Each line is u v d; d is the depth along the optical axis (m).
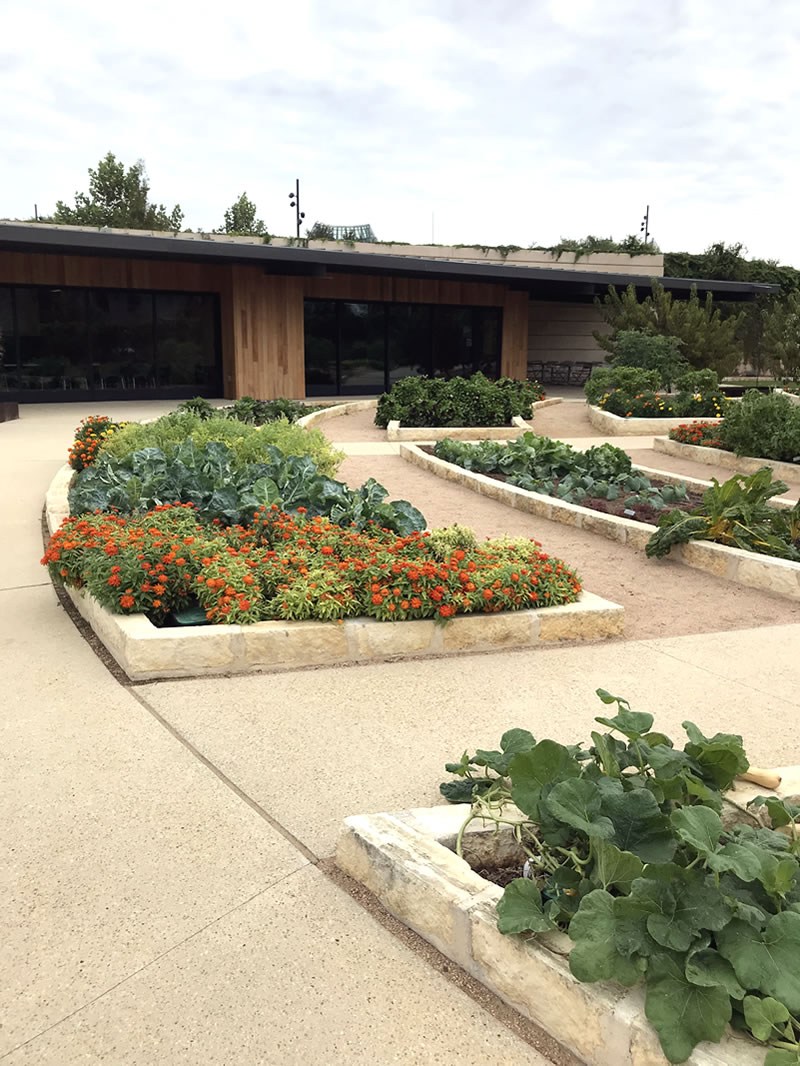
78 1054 2.00
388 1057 2.02
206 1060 1.99
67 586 5.30
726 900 2.01
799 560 6.59
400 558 5.07
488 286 21.84
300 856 2.79
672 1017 1.85
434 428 13.90
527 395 16.73
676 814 2.18
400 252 25.67
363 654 4.56
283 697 4.04
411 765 3.41
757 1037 1.83
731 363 22.69
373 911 2.54
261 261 17.20
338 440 13.35
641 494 9.12
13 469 10.00
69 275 17.33
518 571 5.02
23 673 4.24
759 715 4.04
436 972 2.30
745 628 5.40
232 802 3.10
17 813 2.98
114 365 18.34
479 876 2.46
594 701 4.14
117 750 3.46
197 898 2.56
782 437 11.41
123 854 2.77
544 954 2.11
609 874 2.18
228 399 19.02
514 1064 2.01
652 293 22.86
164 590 4.59
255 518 5.97
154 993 2.19
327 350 20.27
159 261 18.06
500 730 3.75
